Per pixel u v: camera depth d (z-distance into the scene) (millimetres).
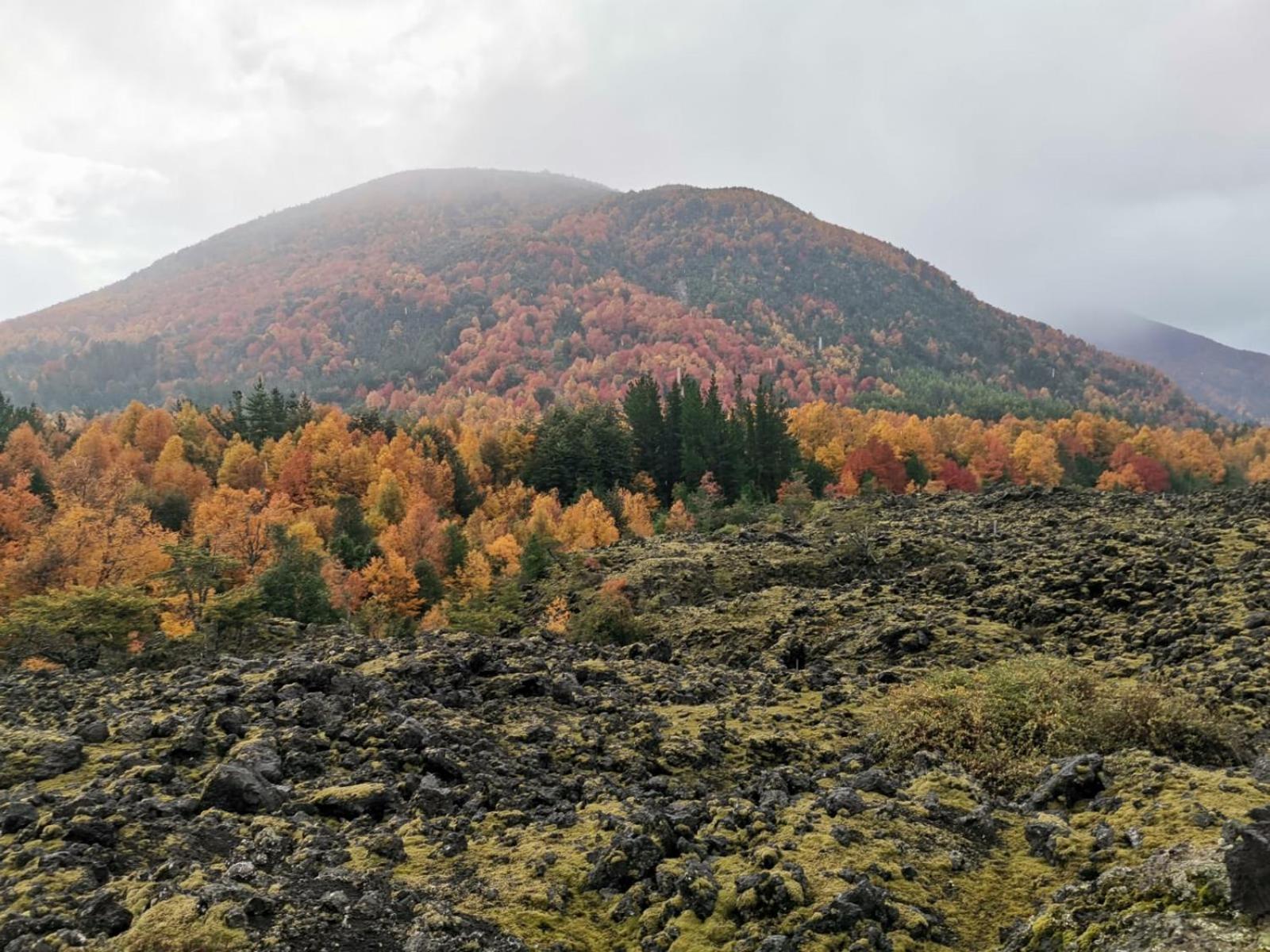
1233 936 5395
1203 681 17500
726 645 31938
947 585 33562
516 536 78250
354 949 6500
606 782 11703
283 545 53406
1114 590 27547
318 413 138250
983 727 13805
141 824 8445
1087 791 10391
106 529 47125
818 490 102812
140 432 106688
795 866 7977
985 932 7266
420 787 10266
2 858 7676
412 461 100625
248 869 7516
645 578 45062
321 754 11523
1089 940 6039
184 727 11883
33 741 10961
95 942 6258
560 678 16750
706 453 106438
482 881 8031
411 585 55594
